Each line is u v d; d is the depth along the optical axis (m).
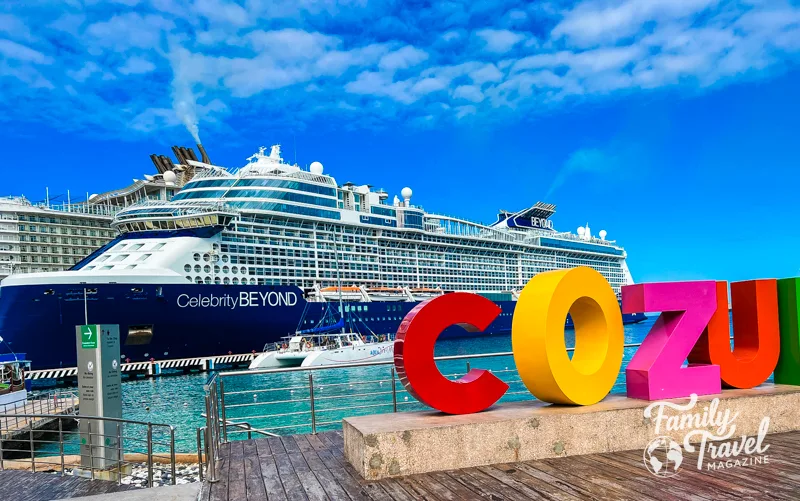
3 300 34.41
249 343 43.06
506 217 78.19
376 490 5.35
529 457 6.12
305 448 7.19
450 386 6.55
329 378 33.81
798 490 4.84
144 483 11.24
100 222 67.19
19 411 21.56
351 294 51.59
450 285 63.94
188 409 26.81
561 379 6.50
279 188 48.22
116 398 11.73
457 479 5.54
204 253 42.34
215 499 5.36
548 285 6.63
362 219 54.97
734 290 8.00
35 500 8.78
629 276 90.00
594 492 4.95
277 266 47.12
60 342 35.53
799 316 7.59
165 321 38.69
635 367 7.12
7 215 61.81
